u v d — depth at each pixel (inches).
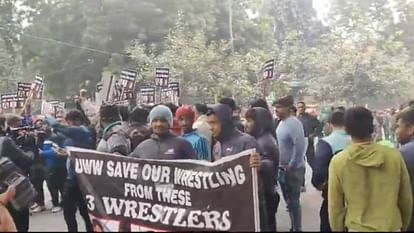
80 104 576.7
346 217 167.8
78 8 1759.4
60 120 513.7
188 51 1425.9
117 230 212.2
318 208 379.2
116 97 687.1
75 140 365.7
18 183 251.0
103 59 1672.0
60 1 1784.0
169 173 206.7
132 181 212.5
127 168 213.3
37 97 656.4
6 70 1637.6
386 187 163.9
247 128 259.9
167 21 1659.7
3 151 340.8
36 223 371.9
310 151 521.7
